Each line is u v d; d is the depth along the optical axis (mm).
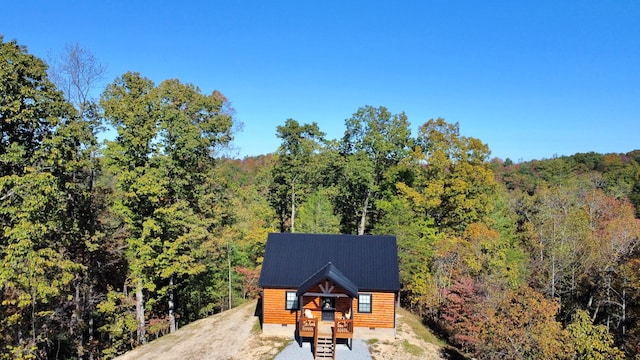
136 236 30938
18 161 22281
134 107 28062
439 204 43500
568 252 41312
